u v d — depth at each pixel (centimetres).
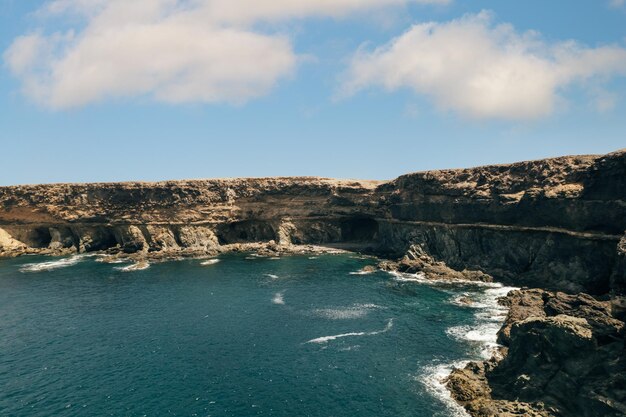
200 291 8569
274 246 13300
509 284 8225
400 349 5450
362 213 13362
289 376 4859
